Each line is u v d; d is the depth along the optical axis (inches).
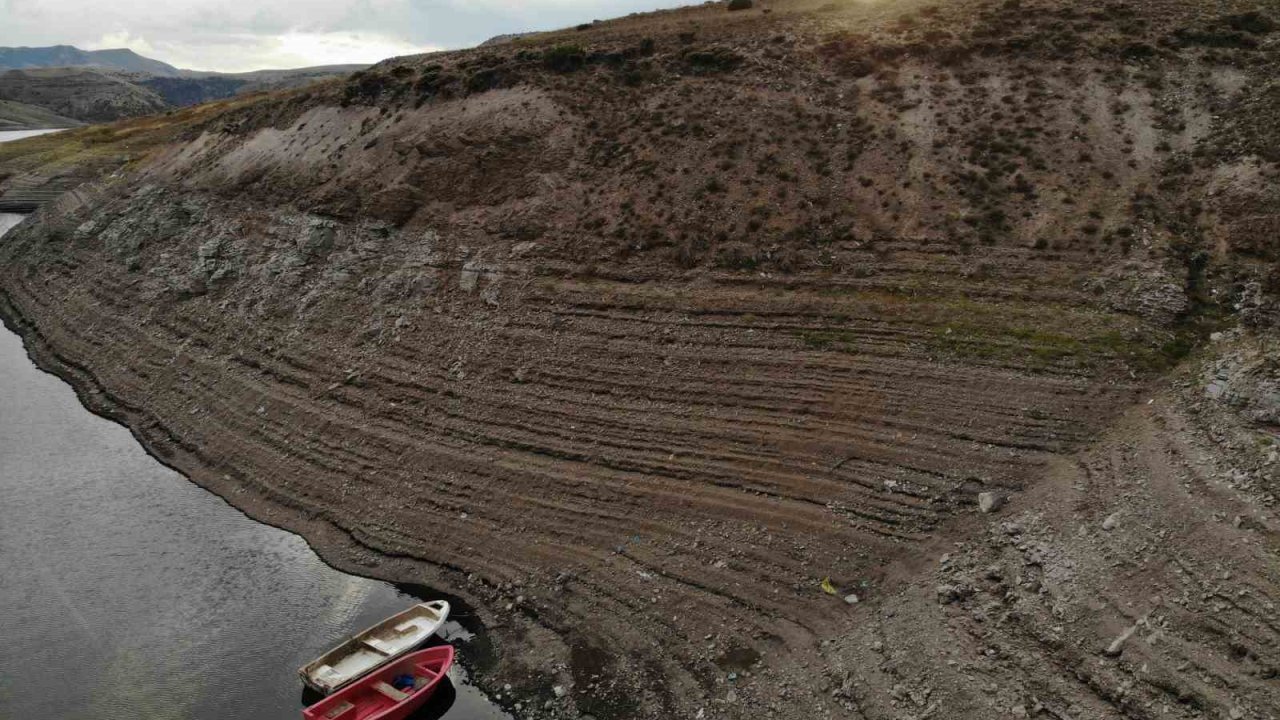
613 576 958.4
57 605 1038.4
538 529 1044.5
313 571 1075.9
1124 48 1382.9
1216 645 653.9
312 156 1930.4
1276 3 1406.3
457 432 1203.9
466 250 1477.6
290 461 1282.0
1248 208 1083.3
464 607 972.6
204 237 1925.4
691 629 873.5
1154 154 1210.0
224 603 1029.2
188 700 884.0
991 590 784.9
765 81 1556.3
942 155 1304.1
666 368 1164.5
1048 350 1008.2
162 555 1130.0
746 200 1338.6
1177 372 951.6
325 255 1647.4
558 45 1879.9
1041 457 911.0
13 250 2527.1
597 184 1483.8
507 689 850.1
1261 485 764.6
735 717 770.2
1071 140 1263.5
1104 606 719.1
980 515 876.6
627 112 1606.8
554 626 918.4
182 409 1505.9
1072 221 1144.8
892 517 911.0
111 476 1349.7
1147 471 837.2
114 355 1761.8
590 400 1169.4
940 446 957.2
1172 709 628.7
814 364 1088.2
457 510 1103.6
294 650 947.3
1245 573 692.7
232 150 2220.7
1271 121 1175.6
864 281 1171.9
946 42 1515.7
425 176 1643.7
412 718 822.5
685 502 1009.5
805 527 936.9
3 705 885.2
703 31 1811.0
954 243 1171.9
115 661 943.0
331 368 1408.7
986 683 704.4
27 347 1973.4
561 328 1283.2
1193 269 1054.4
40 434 1504.7
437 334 1373.0
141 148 3361.2
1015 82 1392.7
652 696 813.2
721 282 1246.9
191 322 1706.4
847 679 764.0
